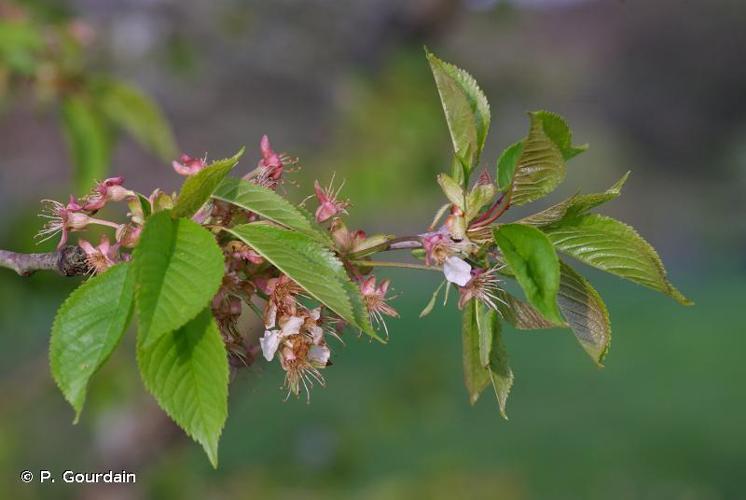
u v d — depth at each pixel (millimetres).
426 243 2107
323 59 7996
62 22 4852
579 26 25750
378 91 7719
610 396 14695
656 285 2084
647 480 10594
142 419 6324
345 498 8422
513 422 12766
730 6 25328
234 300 2014
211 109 7828
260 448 9945
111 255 2070
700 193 28984
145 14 6926
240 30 7559
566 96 15055
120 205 5453
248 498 7738
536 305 1837
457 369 14180
